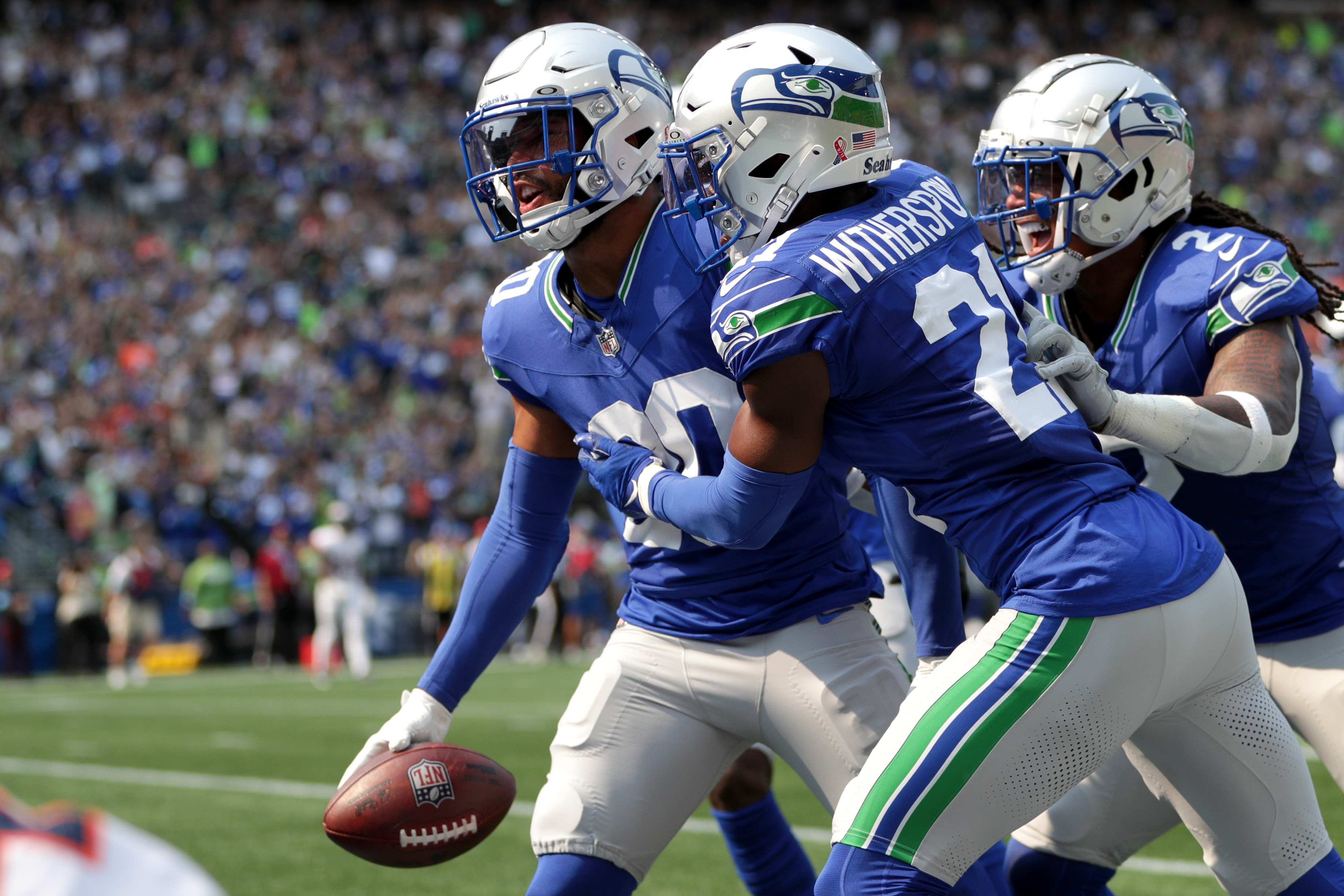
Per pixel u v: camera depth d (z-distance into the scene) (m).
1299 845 7.89
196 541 58.62
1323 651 9.23
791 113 7.95
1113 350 9.16
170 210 76.94
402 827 8.56
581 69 8.36
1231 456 8.06
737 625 8.57
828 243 7.47
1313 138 96.62
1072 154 8.88
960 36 101.50
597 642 61.56
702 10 100.88
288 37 87.50
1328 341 24.62
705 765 8.87
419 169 82.38
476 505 63.47
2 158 76.31
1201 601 7.35
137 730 31.78
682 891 14.53
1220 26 105.31
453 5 94.50
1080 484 7.39
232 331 69.12
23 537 57.50
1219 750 7.81
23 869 3.23
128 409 63.00
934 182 8.16
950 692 7.31
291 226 77.00
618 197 8.45
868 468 7.82
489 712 33.75
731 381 8.52
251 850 17.09
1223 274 8.70
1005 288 7.97
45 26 83.75
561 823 8.62
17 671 51.66
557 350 8.84
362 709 36.47
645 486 8.30
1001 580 7.54
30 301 68.31
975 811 7.18
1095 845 9.57
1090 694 7.14
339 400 67.19
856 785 7.43
